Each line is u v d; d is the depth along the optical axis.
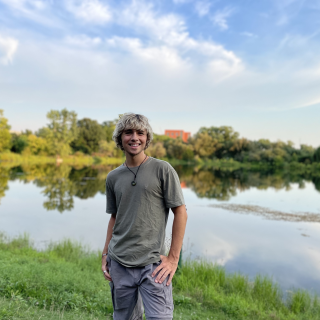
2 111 46.97
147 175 1.74
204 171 46.75
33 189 17.59
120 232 1.81
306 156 64.56
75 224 9.46
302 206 15.00
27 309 2.86
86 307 3.29
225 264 6.43
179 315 3.48
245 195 19.06
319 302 4.77
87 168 40.66
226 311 3.97
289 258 7.04
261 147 76.25
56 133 56.00
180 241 1.75
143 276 1.71
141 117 1.79
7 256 4.98
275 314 4.14
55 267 4.59
